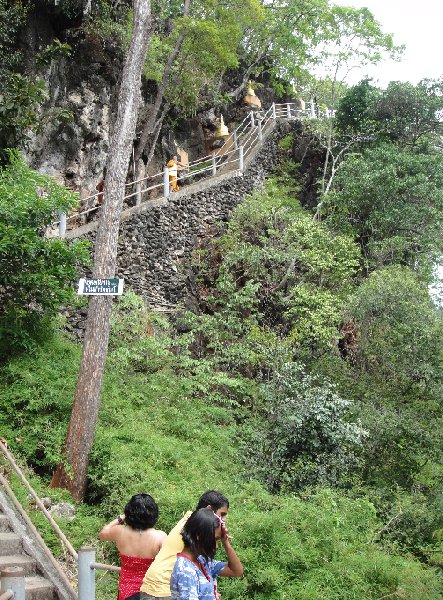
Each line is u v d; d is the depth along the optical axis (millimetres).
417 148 21000
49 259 11367
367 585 7496
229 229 16953
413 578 7637
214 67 20141
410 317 12859
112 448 9703
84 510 8852
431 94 21609
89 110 16906
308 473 10570
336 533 8117
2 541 6758
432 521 9805
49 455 9430
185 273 16000
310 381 11719
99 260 10211
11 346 11359
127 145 10789
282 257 16031
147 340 13219
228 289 15258
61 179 16328
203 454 10844
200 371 13320
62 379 10820
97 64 17250
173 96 20234
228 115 24469
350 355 14672
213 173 19031
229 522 8000
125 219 15422
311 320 14992
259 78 26609
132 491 8852
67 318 13477
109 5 18750
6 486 7820
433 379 12320
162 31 21344
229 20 20312
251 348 14195
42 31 16031
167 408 11977
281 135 22359
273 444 10992
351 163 19422
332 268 16484
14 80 13859
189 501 8320
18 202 11047
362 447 11414
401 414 11758
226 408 13133
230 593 7285
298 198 21188
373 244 18172
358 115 21906
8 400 10281
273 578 7324
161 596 4277
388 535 9328
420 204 18594
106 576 7383
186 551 4188
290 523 8180
